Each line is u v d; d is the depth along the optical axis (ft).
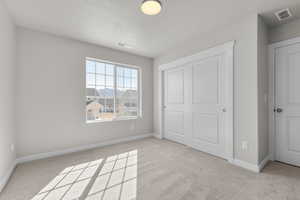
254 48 7.00
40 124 8.56
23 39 8.10
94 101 11.00
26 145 8.11
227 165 7.58
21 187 5.68
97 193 5.34
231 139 7.83
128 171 6.99
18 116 7.88
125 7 6.49
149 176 6.52
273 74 7.98
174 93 11.96
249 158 7.15
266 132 7.82
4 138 6.08
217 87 8.73
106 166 7.52
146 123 13.76
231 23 7.89
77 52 9.93
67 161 8.13
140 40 10.06
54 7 6.47
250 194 5.21
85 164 7.75
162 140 12.55
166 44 10.80
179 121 11.57
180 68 11.37
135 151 9.75
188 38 9.78
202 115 9.68
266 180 6.10
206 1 6.12
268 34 8.18
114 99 12.05
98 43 10.52
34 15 7.06
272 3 6.22
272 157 8.00
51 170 7.07
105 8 6.56
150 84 14.07
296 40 7.28
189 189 5.55
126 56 12.41
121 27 8.28
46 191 5.44
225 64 8.26
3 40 6.06
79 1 6.08
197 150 9.89
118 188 5.64
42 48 8.68
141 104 13.46
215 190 5.47
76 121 9.87
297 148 7.34
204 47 9.33
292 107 7.47
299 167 7.22
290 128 7.55
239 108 7.55
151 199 5.00
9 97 6.81
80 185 5.83
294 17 7.19
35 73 8.43
